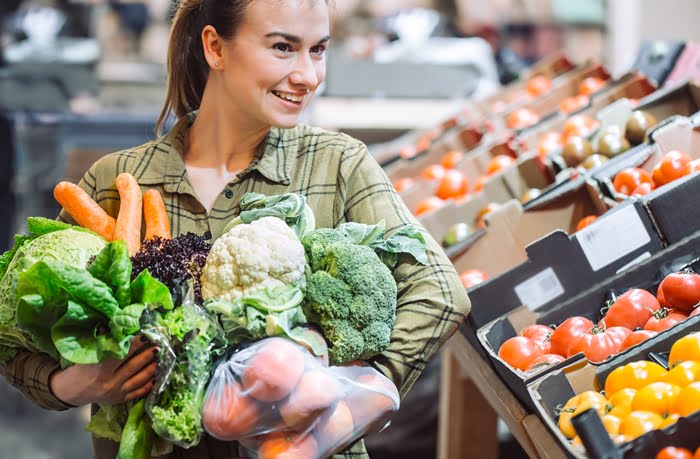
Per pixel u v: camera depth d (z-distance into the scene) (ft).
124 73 17.31
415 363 5.68
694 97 9.59
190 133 6.56
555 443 5.95
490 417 11.01
